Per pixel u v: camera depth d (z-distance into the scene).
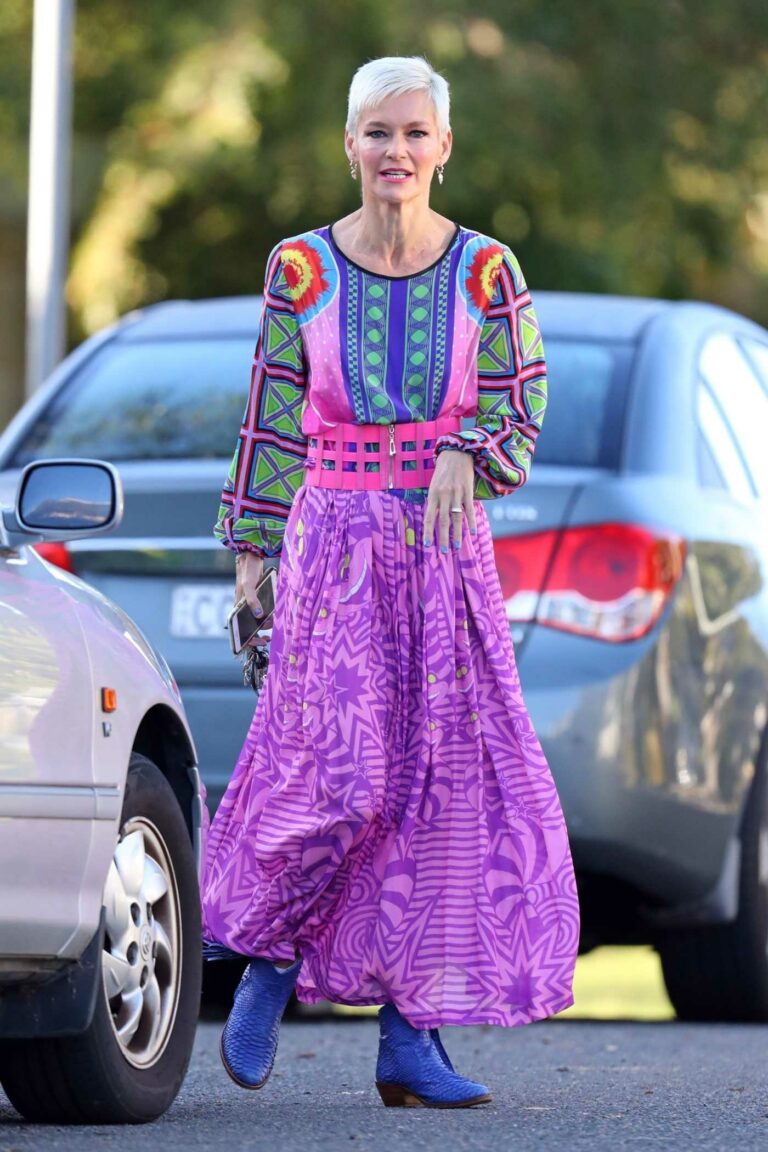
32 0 51.38
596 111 48.81
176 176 47.81
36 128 35.25
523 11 48.12
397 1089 12.63
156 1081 12.28
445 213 47.19
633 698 16.89
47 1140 11.23
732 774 18.33
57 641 11.73
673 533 17.42
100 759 11.75
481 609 12.35
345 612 12.26
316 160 47.06
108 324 50.06
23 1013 11.47
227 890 12.62
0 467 19.19
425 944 12.28
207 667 17.39
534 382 12.48
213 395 19.41
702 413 19.22
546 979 12.25
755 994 19.41
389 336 12.27
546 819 12.35
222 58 47.47
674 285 51.34
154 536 17.52
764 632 18.95
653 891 17.84
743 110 50.56
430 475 12.34
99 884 11.70
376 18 46.66
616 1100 13.19
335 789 12.17
